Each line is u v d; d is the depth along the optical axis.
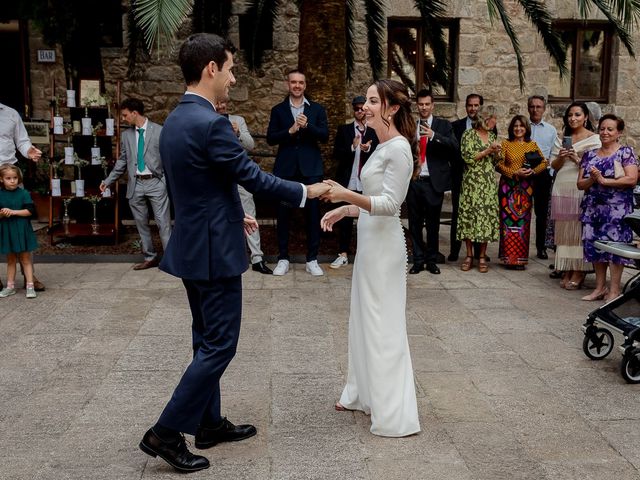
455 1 11.15
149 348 4.84
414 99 11.67
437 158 7.18
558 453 3.35
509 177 7.29
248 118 11.38
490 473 3.15
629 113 11.70
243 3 11.00
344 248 7.52
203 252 3.09
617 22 6.98
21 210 5.93
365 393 3.66
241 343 4.97
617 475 3.14
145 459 3.27
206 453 3.34
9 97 11.05
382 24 9.41
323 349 4.86
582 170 6.07
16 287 6.51
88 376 4.32
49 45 9.89
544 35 8.16
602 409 3.88
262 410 3.84
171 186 3.17
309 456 3.31
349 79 10.35
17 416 3.73
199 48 3.10
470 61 11.38
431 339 5.12
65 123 8.62
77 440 3.45
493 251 8.50
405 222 10.52
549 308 5.97
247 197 7.14
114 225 8.32
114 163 8.55
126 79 11.12
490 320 5.61
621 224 5.92
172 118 3.14
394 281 3.53
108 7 10.56
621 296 4.57
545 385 4.24
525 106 11.59
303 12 8.17
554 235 6.66
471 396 4.05
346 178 7.52
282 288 6.57
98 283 6.68
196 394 3.10
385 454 3.33
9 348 4.83
